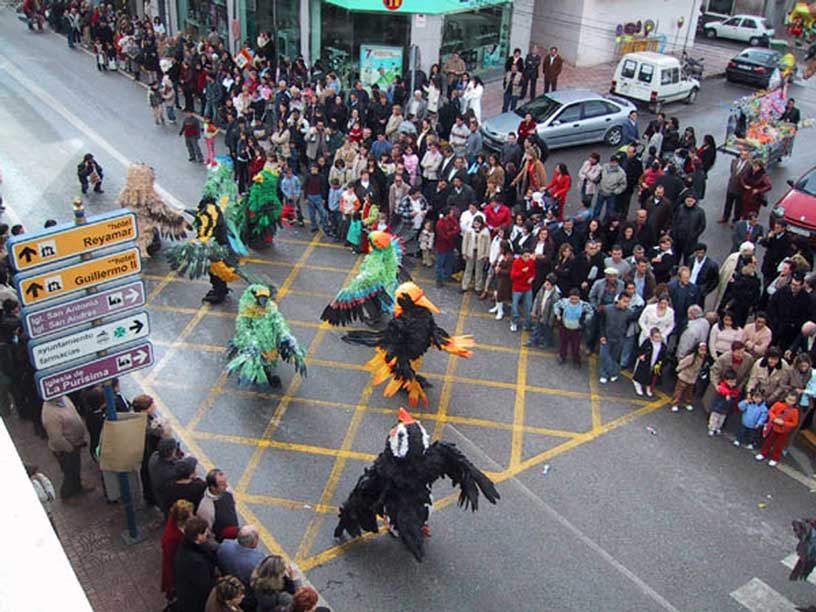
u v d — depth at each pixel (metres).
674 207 15.73
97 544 9.20
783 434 10.87
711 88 29.48
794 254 13.82
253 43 29.02
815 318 12.07
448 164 16.75
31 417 10.82
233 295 14.73
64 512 9.63
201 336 13.45
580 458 11.02
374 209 15.77
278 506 9.96
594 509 10.12
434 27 25.58
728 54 34.12
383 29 25.97
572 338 12.83
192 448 10.88
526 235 14.02
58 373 7.95
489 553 9.38
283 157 18.94
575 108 22.02
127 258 8.01
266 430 11.30
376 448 11.06
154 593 8.61
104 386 8.55
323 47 26.62
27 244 7.38
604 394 12.49
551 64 25.38
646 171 16.44
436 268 15.31
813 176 17.25
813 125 25.92
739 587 9.09
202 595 7.50
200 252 13.68
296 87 21.61
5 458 4.34
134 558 9.04
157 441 9.16
